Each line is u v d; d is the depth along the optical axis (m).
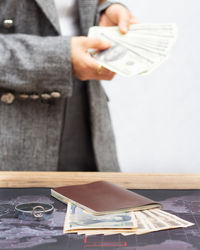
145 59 1.10
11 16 1.19
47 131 1.20
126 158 2.74
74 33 1.32
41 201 0.84
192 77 2.70
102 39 1.19
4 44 1.12
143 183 0.94
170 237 0.67
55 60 1.10
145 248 0.63
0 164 1.19
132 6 2.66
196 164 2.75
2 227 0.71
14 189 0.91
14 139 1.18
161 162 2.76
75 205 0.80
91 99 1.26
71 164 1.35
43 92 1.15
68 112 1.30
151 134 2.74
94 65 1.08
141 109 2.71
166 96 2.71
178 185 0.94
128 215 0.75
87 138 1.34
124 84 2.68
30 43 1.11
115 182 0.94
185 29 2.67
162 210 0.80
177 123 2.73
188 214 0.78
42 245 0.64
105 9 1.33
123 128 2.73
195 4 2.65
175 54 2.68
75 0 1.30
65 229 0.69
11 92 1.17
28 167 1.20
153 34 1.21
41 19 1.21
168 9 2.66
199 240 0.66
